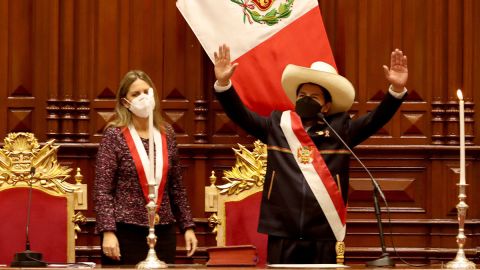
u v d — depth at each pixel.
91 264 13.26
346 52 20.97
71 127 20.75
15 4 20.89
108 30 20.89
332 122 14.25
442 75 20.84
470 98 20.69
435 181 20.69
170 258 15.89
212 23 20.33
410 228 20.62
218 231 16.64
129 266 13.15
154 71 20.95
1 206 16.31
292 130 14.02
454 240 20.55
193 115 20.98
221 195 16.77
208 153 20.84
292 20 20.28
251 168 16.81
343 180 14.03
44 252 16.28
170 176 16.23
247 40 20.28
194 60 20.95
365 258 20.55
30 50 20.91
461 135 12.51
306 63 20.16
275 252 13.80
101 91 20.86
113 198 15.73
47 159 16.66
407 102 20.88
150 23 20.97
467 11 20.66
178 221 16.33
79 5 20.91
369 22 20.97
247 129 14.30
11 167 16.47
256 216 16.64
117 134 15.86
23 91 20.88
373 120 14.08
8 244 16.23
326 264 13.16
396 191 20.75
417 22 20.92
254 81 20.23
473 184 20.64
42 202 16.41
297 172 13.88
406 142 20.88
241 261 12.90
